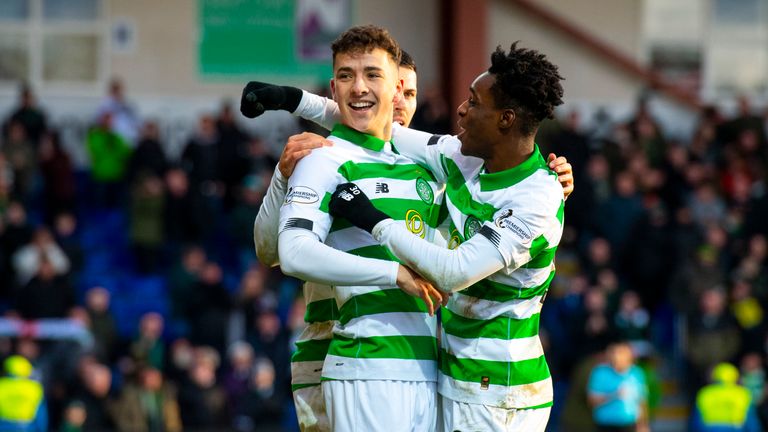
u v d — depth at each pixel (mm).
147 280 46531
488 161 13734
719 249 44438
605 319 40094
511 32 57688
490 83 13406
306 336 14508
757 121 51812
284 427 37094
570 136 47562
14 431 31250
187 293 41094
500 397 13602
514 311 13703
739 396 36562
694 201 47844
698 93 60312
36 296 39531
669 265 44594
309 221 13211
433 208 14055
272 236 14148
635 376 35875
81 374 35344
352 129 13852
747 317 42781
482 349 13641
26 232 44250
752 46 60688
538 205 13398
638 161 48094
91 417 34938
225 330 40469
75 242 45844
